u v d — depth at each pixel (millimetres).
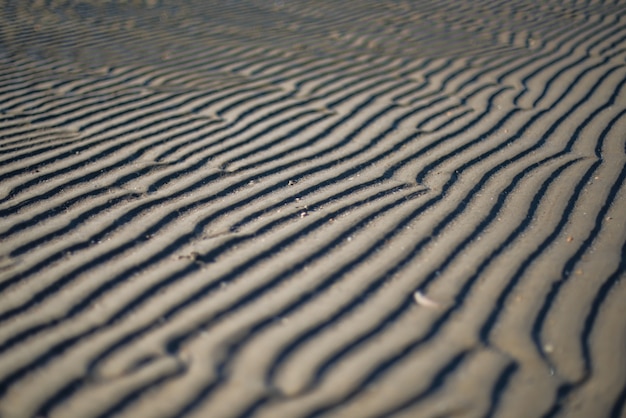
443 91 5359
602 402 2061
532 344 2312
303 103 5109
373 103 5082
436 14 8680
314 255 2854
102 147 4121
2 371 2111
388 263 2797
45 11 8812
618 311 2506
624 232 3078
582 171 3740
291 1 9789
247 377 2105
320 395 2037
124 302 2490
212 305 2480
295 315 2434
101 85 5578
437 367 2180
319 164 3896
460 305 2518
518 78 5652
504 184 3586
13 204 3277
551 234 3062
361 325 2383
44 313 2412
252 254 2854
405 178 3689
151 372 2113
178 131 4457
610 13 8219
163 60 6457
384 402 2018
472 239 3008
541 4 9039
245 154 4047
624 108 4773
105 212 3223
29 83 5598
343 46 7039
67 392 2025
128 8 9211
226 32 7746
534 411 2018
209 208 3297
